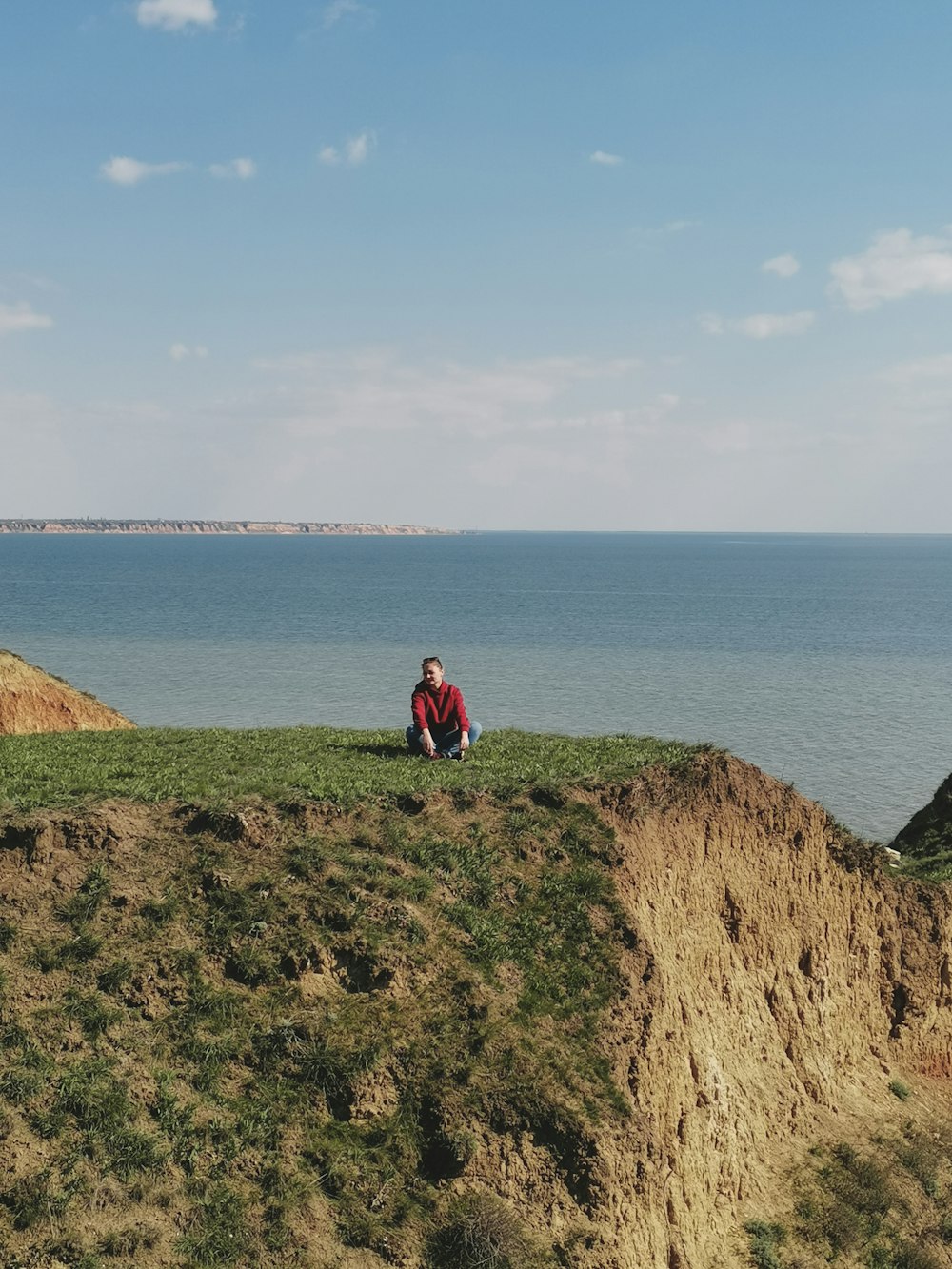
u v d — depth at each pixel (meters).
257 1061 14.00
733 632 125.62
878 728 67.44
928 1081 23.75
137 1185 12.38
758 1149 19.03
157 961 14.51
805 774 55.53
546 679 85.38
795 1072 20.97
